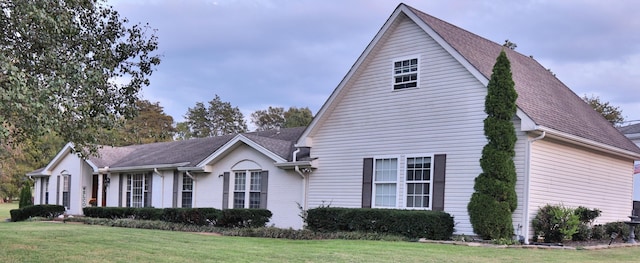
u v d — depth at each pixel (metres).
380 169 17.16
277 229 16.38
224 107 61.97
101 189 28.70
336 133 18.61
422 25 16.27
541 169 14.62
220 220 19.42
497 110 14.07
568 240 15.02
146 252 10.59
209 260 9.35
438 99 15.95
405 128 16.66
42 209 28.02
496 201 13.88
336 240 14.23
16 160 49.69
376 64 17.69
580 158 16.39
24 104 8.66
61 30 9.84
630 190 19.39
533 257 10.51
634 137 27.19
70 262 9.16
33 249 11.05
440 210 15.41
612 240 15.70
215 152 22.47
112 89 11.84
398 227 15.03
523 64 19.36
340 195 18.14
